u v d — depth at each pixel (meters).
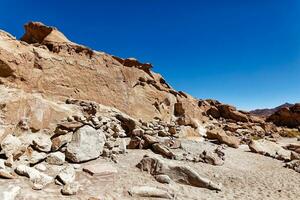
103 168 12.78
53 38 25.16
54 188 10.04
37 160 12.12
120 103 27.06
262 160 21.78
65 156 13.37
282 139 41.41
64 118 15.65
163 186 12.05
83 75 24.33
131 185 11.61
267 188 13.84
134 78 30.22
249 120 51.53
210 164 17.64
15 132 12.98
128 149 18.33
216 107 51.81
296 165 19.64
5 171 10.12
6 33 20.23
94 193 10.23
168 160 16.72
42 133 14.29
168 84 38.00
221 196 11.91
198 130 30.55
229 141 26.75
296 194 13.15
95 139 14.77
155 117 30.38
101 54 27.30
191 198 11.20
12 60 18.77
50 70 21.75
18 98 13.78
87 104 21.41
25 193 9.09
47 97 20.86
